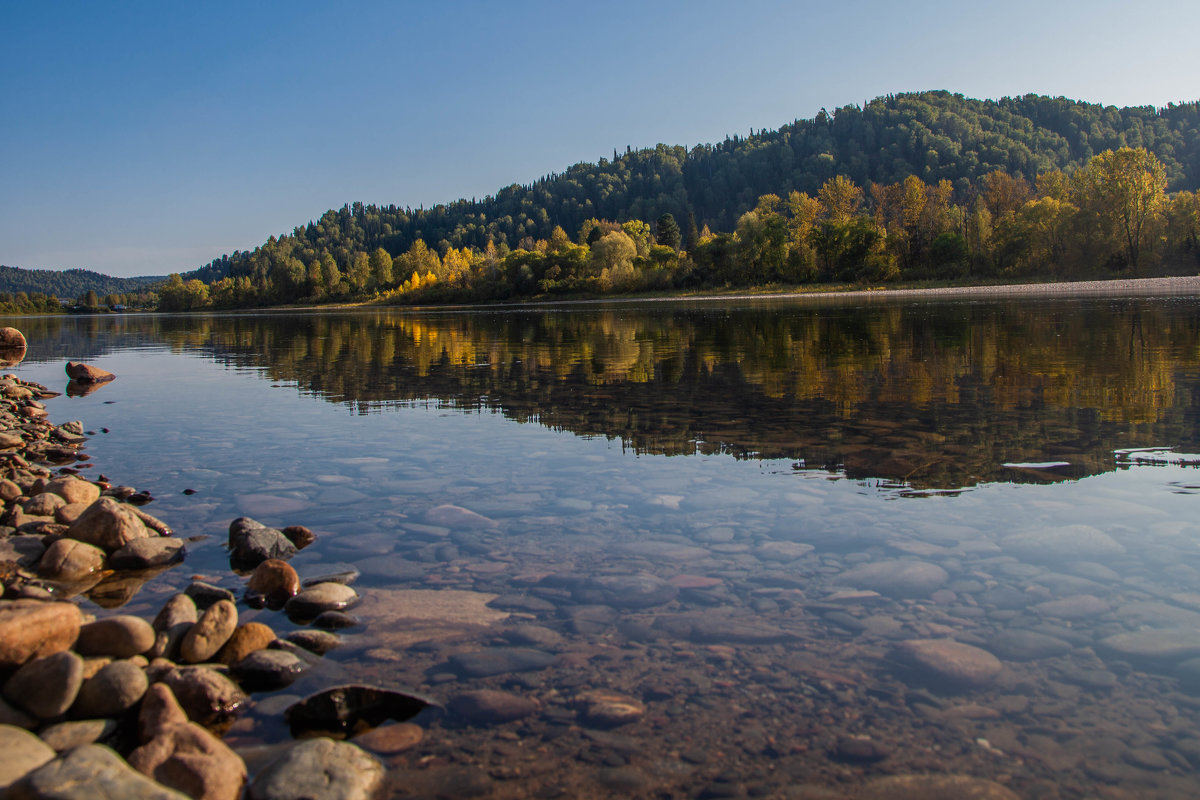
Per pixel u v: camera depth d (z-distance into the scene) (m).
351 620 3.17
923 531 3.90
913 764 2.08
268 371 14.36
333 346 21.53
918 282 69.25
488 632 3.01
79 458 6.65
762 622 2.98
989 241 70.25
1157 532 3.73
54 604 2.88
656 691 2.53
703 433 6.66
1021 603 3.04
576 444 6.44
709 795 1.97
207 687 2.56
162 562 4.06
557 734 2.30
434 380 11.70
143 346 25.19
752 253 80.44
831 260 77.50
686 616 3.07
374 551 3.99
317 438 7.23
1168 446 5.46
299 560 3.91
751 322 25.50
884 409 7.41
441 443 6.74
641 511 4.47
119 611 3.43
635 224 116.94
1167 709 2.29
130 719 2.52
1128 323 17.62
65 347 26.03
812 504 4.44
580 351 16.20
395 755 2.23
